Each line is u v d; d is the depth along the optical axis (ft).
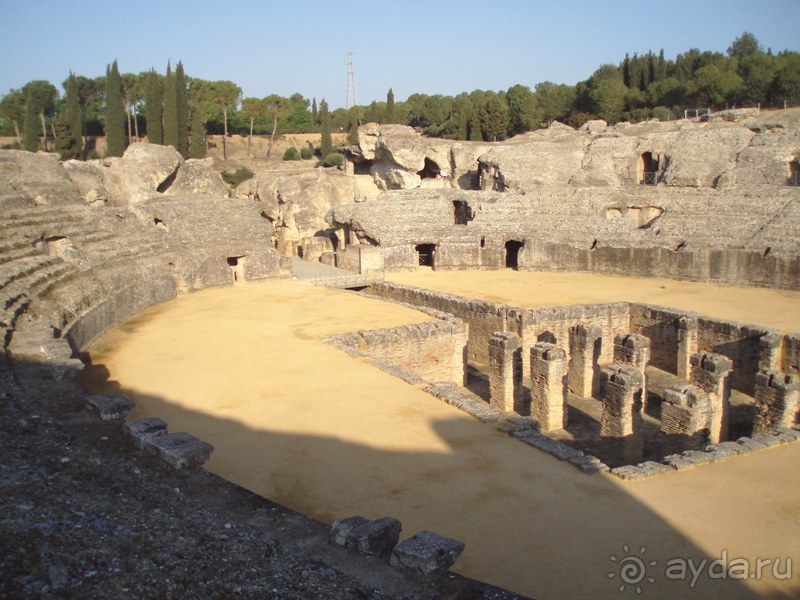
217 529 42.34
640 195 190.39
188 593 34.24
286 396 79.97
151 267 137.80
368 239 192.95
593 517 53.42
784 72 264.93
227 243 165.37
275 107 396.98
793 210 159.74
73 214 139.54
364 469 60.75
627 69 360.69
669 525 52.47
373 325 116.88
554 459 64.28
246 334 110.93
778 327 116.78
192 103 344.28
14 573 33.32
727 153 199.31
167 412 74.54
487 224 192.34
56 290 103.14
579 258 177.37
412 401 79.00
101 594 32.94
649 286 158.51
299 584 36.73
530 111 312.09
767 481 61.05
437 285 166.30
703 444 79.56
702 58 353.31
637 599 42.60
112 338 108.88
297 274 180.75
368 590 37.01
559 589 43.52
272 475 59.06
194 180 236.84
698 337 118.11
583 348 108.88
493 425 72.08
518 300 145.79
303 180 247.50
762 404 86.48
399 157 245.65
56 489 44.16
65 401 65.87
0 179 141.79
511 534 50.37
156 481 49.83
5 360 74.33
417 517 52.49
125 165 206.39
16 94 347.77
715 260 157.89
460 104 373.20
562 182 217.15
